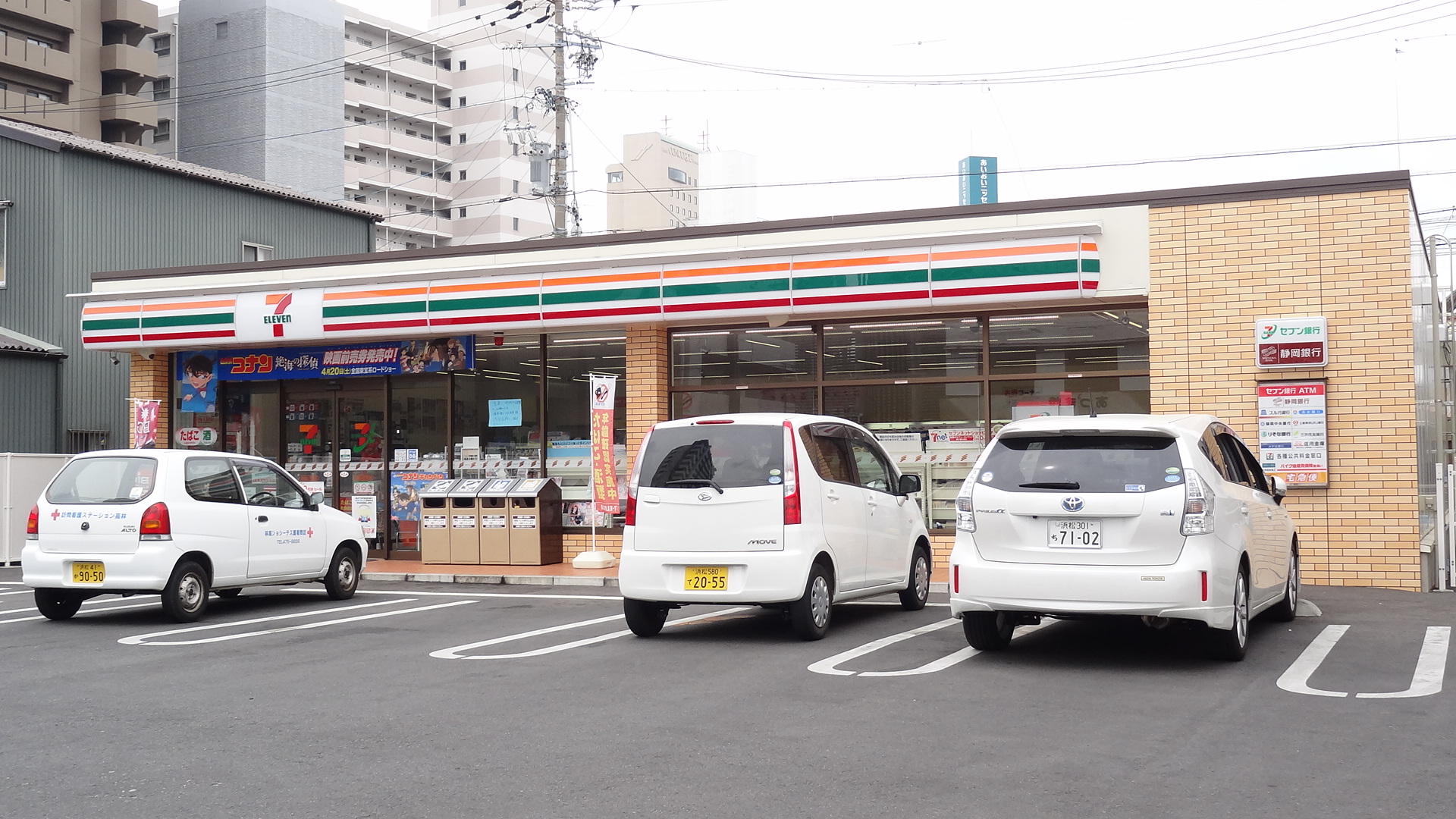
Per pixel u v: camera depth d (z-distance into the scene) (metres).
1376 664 7.89
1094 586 7.53
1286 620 10.20
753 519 9.29
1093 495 7.60
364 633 10.17
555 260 16.25
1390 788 4.86
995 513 7.88
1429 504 14.61
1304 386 13.09
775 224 15.24
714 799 4.81
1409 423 12.77
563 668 8.11
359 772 5.33
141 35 55.75
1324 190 13.21
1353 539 12.95
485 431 17.20
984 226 14.44
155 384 18.66
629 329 16.22
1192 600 7.40
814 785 4.99
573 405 16.72
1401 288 12.87
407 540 17.59
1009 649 8.70
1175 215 13.80
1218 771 5.14
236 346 18.02
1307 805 4.63
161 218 25.50
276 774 5.31
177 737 6.09
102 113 53.44
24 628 10.80
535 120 80.31
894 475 11.50
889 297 14.34
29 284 23.73
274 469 12.66
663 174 88.44
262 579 12.06
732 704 6.75
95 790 5.08
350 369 17.69
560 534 16.39
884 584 10.80
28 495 18.83
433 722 6.38
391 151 76.12
